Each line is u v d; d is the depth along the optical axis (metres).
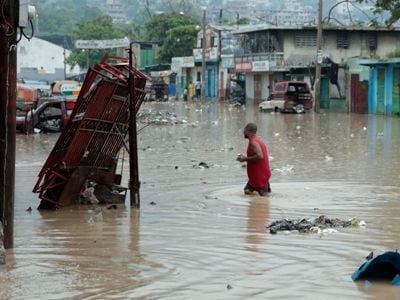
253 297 8.40
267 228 12.37
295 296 8.43
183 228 12.48
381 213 13.81
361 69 55.59
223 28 87.94
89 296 8.48
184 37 105.50
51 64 132.62
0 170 10.77
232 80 80.88
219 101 82.06
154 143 29.92
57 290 8.71
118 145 15.49
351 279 9.12
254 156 16.05
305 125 40.75
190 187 17.45
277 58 68.44
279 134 34.19
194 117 50.25
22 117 35.66
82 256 10.45
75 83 60.53
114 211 14.38
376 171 20.42
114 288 8.80
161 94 85.50
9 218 10.91
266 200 15.41
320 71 56.44
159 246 11.07
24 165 22.66
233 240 11.42
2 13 10.67
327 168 21.17
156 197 16.02
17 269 9.71
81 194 15.11
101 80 14.67
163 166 21.77
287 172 20.27
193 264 9.93
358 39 68.75
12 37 10.84
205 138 32.34
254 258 10.23
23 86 52.00
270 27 68.69
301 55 68.69
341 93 58.94
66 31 165.12
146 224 12.92
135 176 14.76
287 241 11.32
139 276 9.34
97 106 14.77
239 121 45.34
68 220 13.47
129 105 14.85
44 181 15.02
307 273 9.42
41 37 139.75
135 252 10.67
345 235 11.73
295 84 55.50
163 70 104.12
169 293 8.59
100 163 15.36
